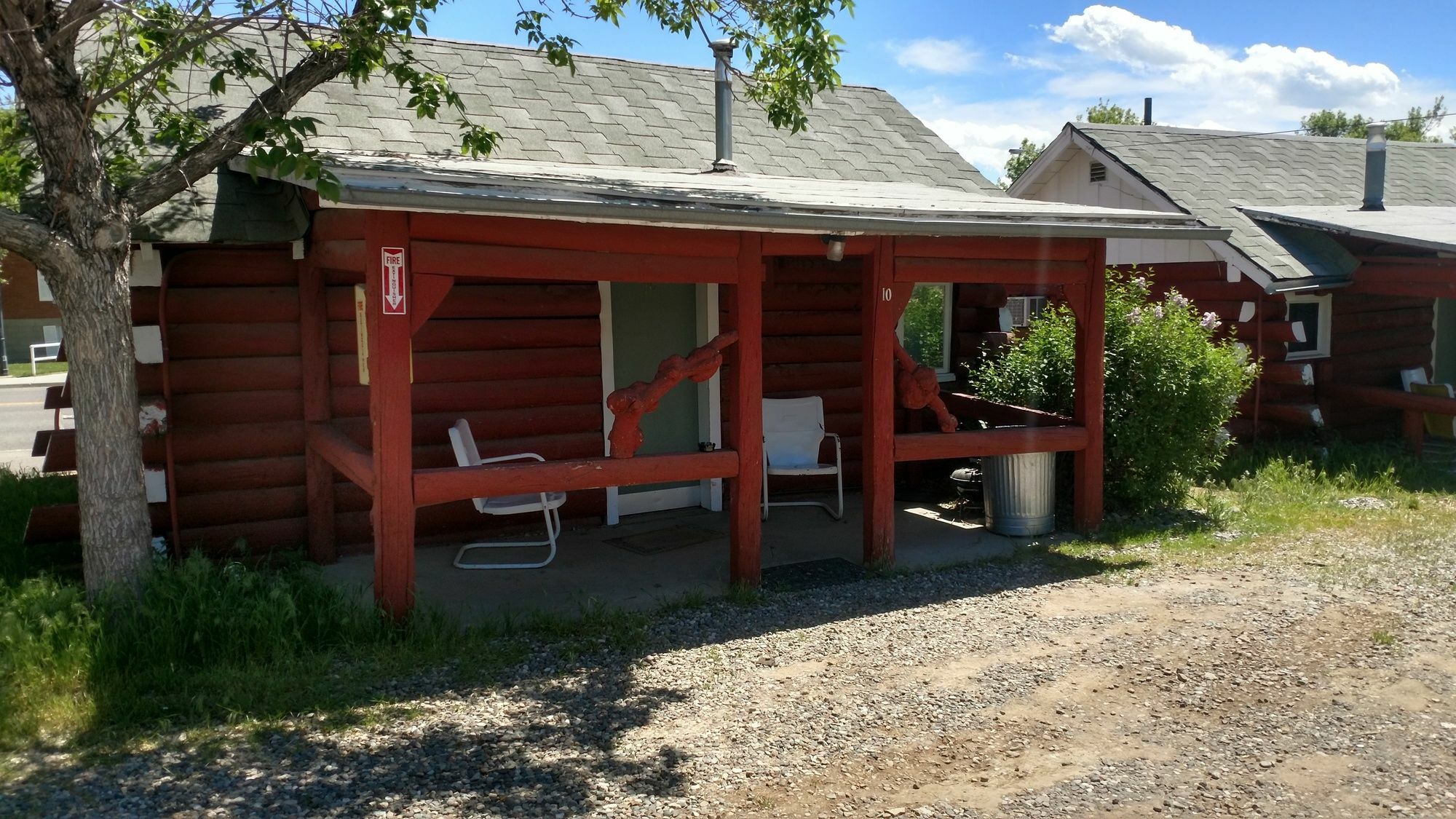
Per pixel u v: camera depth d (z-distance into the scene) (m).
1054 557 7.57
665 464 6.45
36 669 4.79
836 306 9.77
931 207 6.89
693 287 9.12
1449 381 13.95
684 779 4.12
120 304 5.61
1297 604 6.33
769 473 8.92
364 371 7.24
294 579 6.03
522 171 6.57
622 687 5.09
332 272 7.48
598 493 8.73
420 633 5.61
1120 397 8.66
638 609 6.40
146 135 7.37
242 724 4.55
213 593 5.43
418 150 7.99
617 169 8.13
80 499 5.64
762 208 5.97
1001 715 4.74
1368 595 6.50
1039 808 3.90
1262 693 4.97
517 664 5.39
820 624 6.09
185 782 4.02
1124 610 6.27
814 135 10.43
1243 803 3.93
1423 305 13.41
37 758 4.20
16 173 6.36
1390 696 4.92
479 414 8.14
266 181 7.20
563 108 9.34
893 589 6.81
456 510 8.12
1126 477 8.73
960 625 6.03
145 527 5.77
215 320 7.18
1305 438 11.77
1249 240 11.46
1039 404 9.12
